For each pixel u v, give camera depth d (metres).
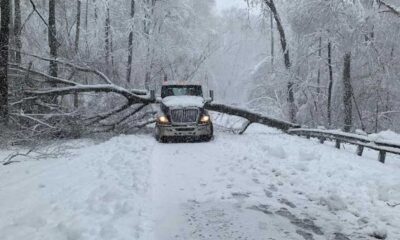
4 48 16.59
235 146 14.98
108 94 21.30
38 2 31.03
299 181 9.87
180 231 6.85
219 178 10.28
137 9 35.06
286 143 15.80
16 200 8.30
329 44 27.36
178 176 10.52
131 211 7.31
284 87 30.62
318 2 24.98
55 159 12.98
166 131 16.41
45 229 6.60
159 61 33.62
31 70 19.16
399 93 27.72
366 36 25.33
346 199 8.48
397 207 7.93
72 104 24.41
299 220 7.46
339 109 29.83
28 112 19.00
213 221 7.35
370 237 6.72
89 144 16.64
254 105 38.59
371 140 13.24
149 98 19.45
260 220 7.44
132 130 20.88
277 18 30.33
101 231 6.20
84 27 37.00
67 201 7.99
